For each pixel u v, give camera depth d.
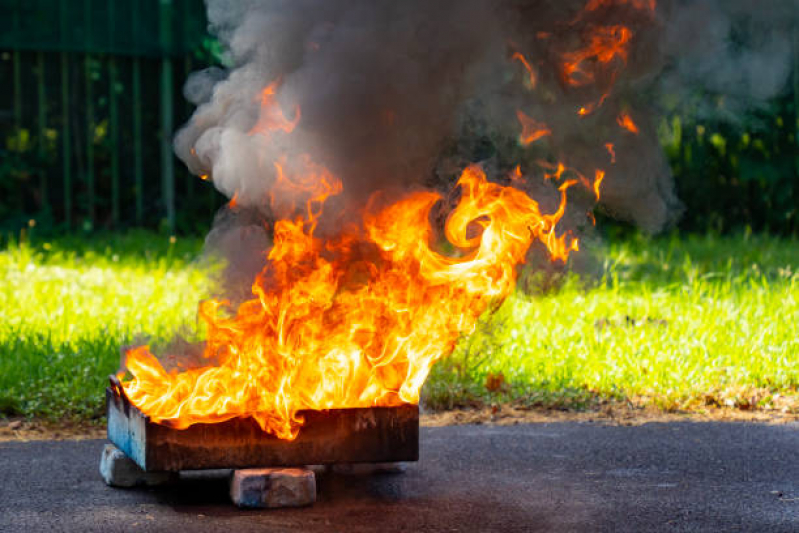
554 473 7.63
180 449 6.64
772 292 13.70
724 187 20.61
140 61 20.12
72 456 8.07
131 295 13.75
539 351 10.91
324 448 6.84
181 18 19.95
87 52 19.64
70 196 19.95
